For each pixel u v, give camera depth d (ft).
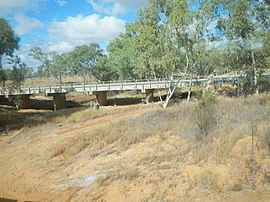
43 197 38.88
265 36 87.25
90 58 248.93
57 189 40.11
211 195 30.68
